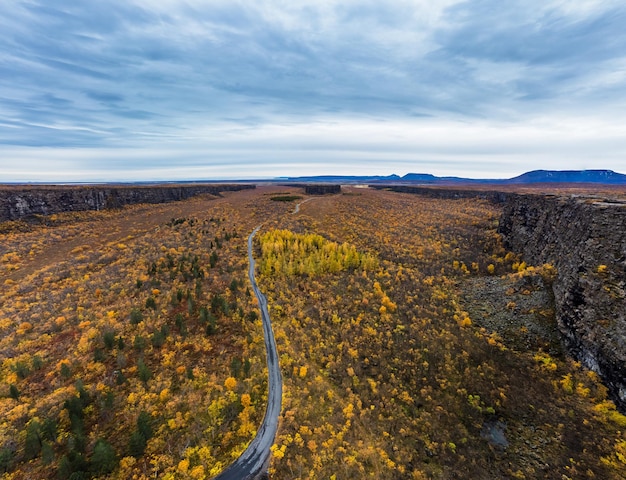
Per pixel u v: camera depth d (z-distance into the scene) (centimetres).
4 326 5562
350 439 3997
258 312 6519
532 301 6200
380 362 5353
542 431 4041
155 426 3872
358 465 3650
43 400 4019
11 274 8150
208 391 4409
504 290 6894
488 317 6253
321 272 8200
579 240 5656
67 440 3575
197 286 6869
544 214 8506
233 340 5553
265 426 4081
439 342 5650
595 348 4350
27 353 4894
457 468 3759
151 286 6975
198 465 3519
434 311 6600
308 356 5475
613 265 4628
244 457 3666
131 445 3528
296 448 3788
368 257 8781
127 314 5884
